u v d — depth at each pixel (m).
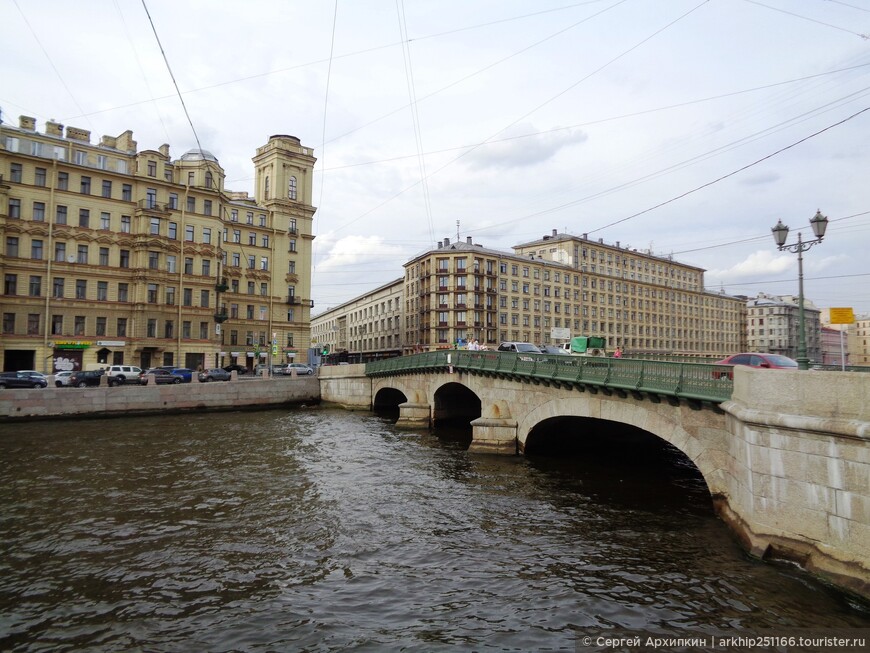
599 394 18.92
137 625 8.95
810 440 9.95
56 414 34.34
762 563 10.57
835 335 133.38
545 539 13.09
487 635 8.64
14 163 46.47
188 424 33.94
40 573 11.02
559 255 91.19
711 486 14.29
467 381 28.91
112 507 15.65
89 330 49.06
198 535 13.37
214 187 58.34
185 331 54.25
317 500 16.56
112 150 53.44
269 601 9.85
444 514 15.16
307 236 71.38
